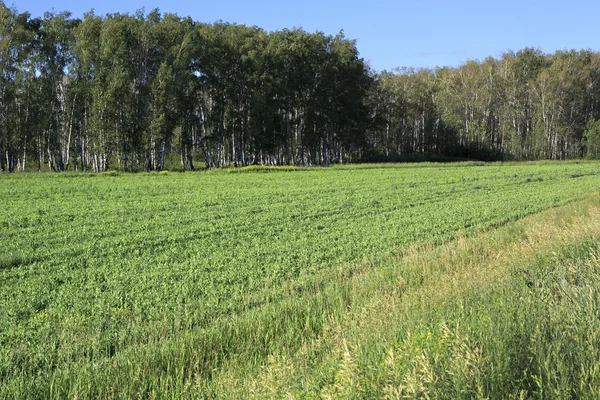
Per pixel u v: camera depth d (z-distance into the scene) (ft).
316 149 273.54
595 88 298.76
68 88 196.34
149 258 44.50
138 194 96.63
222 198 89.97
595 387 13.01
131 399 18.58
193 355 21.71
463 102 306.55
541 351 14.71
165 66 188.55
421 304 23.86
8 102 180.86
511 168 190.90
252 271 39.42
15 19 183.32
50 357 22.58
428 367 14.05
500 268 29.96
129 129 189.98
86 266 42.27
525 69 300.40
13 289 35.04
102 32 182.60
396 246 48.78
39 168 205.87
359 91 256.32
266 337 23.39
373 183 122.52
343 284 32.83
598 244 32.17
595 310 18.70
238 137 236.63
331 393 14.39
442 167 199.93
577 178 138.31
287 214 70.13
